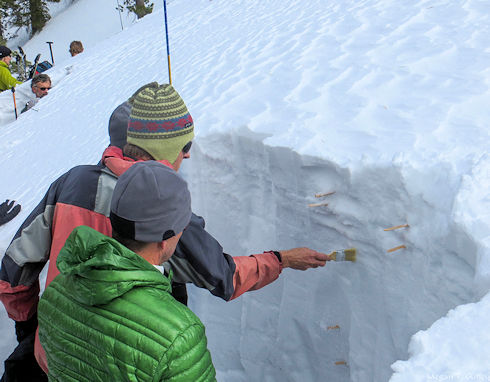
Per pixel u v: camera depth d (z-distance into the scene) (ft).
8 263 5.82
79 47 31.78
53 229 5.47
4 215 12.35
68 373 3.83
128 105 6.33
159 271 3.92
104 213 5.25
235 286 6.14
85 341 3.70
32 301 6.27
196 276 5.81
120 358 3.50
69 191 5.34
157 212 3.89
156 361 3.42
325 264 7.34
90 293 3.61
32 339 6.09
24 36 81.76
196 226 5.70
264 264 6.32
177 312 3.62
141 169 3.97
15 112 23.53
